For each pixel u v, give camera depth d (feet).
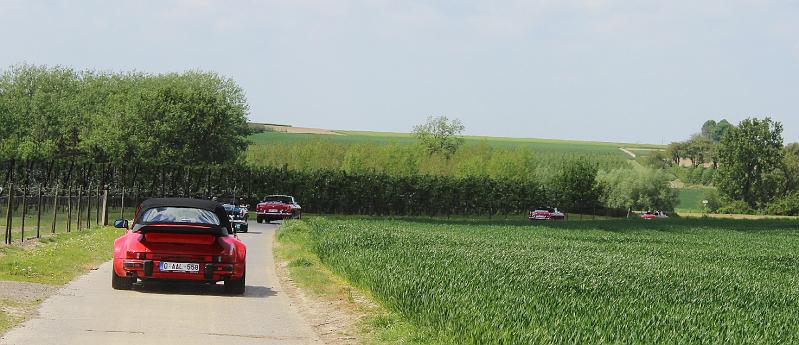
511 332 37.65
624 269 83.20
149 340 38.96
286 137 579.07
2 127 310.86
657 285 68.44
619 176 480.23
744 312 54.49
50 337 38.32
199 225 60.29
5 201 137.80
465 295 49.29
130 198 220.84
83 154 302.45
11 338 37.55
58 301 49.88
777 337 44.34
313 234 122.93
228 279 58.65
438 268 67.36
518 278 63.77
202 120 288.51
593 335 38.55
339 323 47.39
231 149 312.50
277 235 137.18
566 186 373.20
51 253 76.59
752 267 107.04
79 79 363.76
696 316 48.70
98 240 101.09
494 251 99.81
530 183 351.46
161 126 277.23
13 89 349.41
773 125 485.15
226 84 357.61
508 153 414.82
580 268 80.53
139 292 57.52
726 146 490.49
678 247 146.61
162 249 57.41
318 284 64.95
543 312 44.75
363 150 393.91
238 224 142.00
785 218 390.42
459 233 163.22
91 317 44.78
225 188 265.34
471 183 323.37
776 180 483.51
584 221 287.28
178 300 54.34
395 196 298.76
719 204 506.89
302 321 47.75
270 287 65.16
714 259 119.14
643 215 411.95
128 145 275.59
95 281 62.34
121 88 345.51
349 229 133.80
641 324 42.57
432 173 417.69
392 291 52.03
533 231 191.93
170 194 238.48
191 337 40.45
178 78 355.36
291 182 279.49
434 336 40.60
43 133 318.04
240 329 43.70
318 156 406.00
